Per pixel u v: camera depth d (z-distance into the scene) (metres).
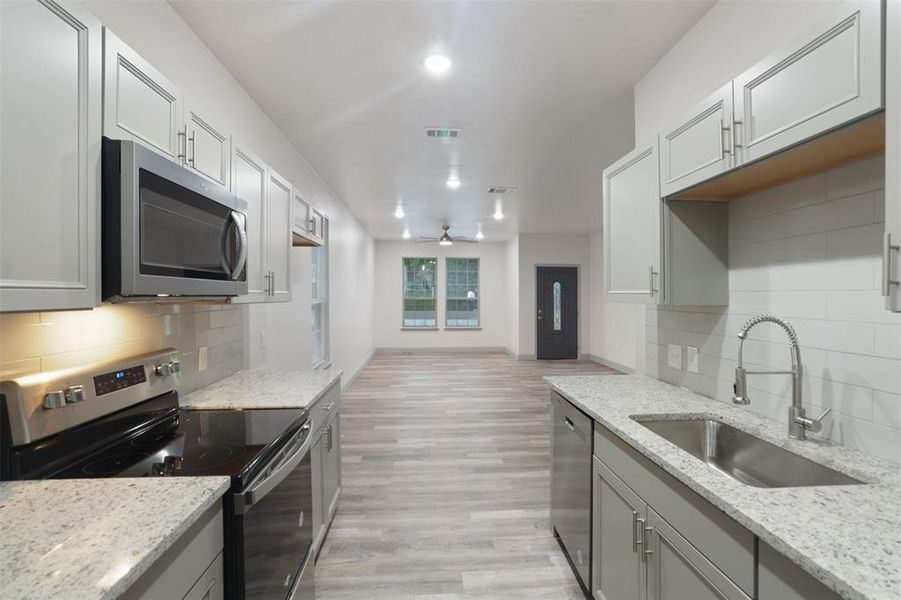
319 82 2.45
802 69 1.15
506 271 9.59
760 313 1.69
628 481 1.50
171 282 1.26
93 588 0.69
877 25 0.94
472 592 1.96
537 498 2.83
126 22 1.54
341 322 5.62
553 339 8.62
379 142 3.37
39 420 1.14
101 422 1.36
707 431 1.75
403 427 4.29
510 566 2.14
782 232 1.59
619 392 2.08
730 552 1.00
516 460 3.46
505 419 4.58
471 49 2.14
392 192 5.02
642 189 1.96
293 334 3.54
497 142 3.38
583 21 1.92
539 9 1.84
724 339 1.88
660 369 2.35
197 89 2.02
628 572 1.50
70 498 1.00
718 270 1.86
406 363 8.18
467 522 2.53
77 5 1.00
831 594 0.76
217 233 1.56
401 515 2.61
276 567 1.38
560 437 2.22
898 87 0.89
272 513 1.35
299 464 1.65
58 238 0.96
